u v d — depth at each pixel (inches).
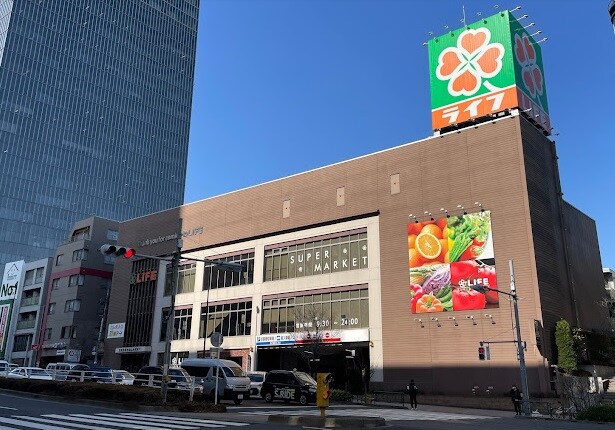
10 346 3198.8
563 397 1232.8
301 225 1875.0
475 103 1631.4
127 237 2568.9
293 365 1910.7
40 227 4781.0
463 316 1434.5
